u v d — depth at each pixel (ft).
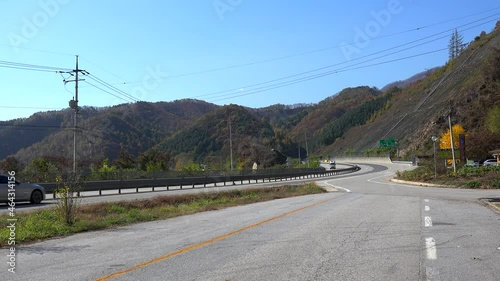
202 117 391.45
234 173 176.24
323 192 103.81
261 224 43.91
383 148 390.01
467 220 44.68
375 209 57.11
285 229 40.01
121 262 26.96
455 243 32.07
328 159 515.50
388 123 464.65
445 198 74.90
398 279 22.48
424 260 26.66
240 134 375.25
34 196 73.97
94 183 101.35
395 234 36.22
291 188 117.50
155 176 132.46
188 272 24.17
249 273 23.79
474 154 220.23
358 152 466.29
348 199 76.43
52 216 48.01
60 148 194.29
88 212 58.95
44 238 37.42
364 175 217.15
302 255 28.27
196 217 53.36
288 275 23.29
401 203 65.87
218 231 39.78
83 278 23.17
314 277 22.82
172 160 283.79
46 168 120.37
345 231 38.14
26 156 191.11
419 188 108.88
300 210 57.57
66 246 33.24
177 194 93.20
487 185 102.17
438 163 150.00
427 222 43.29
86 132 215.92
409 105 451.12
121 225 46.78
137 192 110.01
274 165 325.42
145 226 45.42
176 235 38.01
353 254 28.43
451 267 24.93
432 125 331.98
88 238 37.29
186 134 349.00
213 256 28.37
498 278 22.61
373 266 25.20
